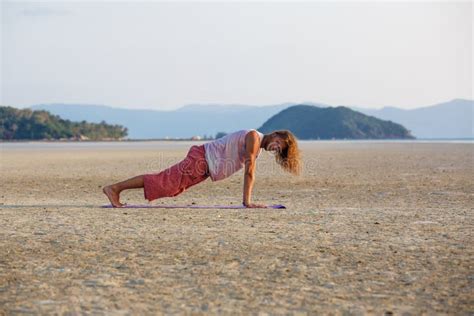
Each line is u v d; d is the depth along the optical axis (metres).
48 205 12.76
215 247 8.07
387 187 17.08
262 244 8.26
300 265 7.16
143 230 9.31
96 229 9.41
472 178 20.14
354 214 11.19
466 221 10.27
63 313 5.57
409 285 6.40
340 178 20.36
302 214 11.16
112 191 12.09
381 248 8.02
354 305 5.80
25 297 6.02
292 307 5.73
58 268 7.05
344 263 7.26
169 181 11.76
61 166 29.64
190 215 10.97
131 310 5.64
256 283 6.46
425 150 54.81
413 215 11.05
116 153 52.72
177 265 7.17
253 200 14.03
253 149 11.73
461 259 7.42
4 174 23.25
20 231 9.24
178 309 5.67
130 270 6.96
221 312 5.59
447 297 6.02
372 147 71.88
